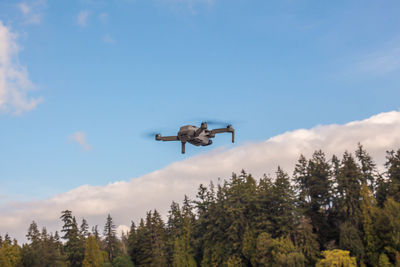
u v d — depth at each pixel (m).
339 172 85.31
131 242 113.56
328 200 84.56
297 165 91.81
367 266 70.12
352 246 69.56
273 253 70.88
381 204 80.88
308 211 83.50
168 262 99.69
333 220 82.94
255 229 79.94
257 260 74.12
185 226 98.50
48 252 104.38
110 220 117.50
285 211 77.50
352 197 79.00
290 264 67.19
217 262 83.75
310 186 86.88
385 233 68.81
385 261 65.50
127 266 102.81
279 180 81.69
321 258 73.69
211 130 22.19
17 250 102.19
